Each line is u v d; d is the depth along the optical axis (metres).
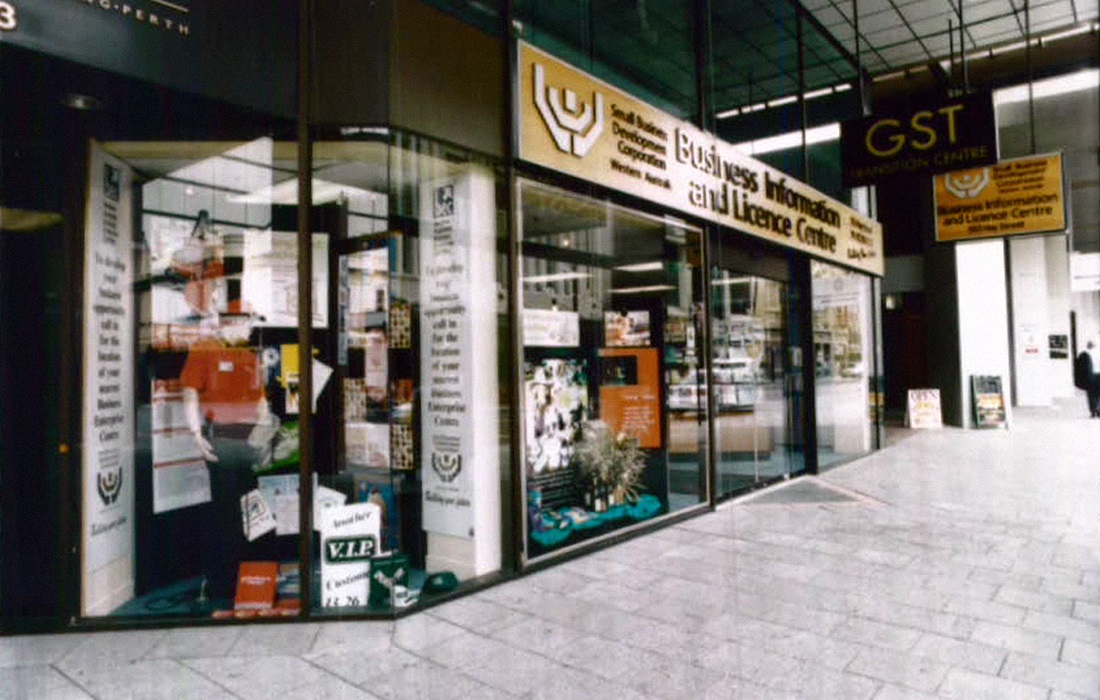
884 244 17.50
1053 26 10.24
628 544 5.79
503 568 5.03
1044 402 19.62
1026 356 19.80
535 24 5.68
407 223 5.05
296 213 4.75
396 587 4.29
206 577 4.68
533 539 5.27
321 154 4.61
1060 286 23.75
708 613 4.21
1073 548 5.52
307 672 3.47
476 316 5.11
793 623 4.02
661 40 7.15
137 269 4.72
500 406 5.14
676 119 6.72
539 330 5.53
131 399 4.68
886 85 12.30
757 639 3.81
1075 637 3.78
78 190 4.23
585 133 5.61
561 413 5.66
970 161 7.81
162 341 4.76
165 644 3.85
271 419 4.79
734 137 9.00
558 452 5.62
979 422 14.19
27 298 4.14
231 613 4.21
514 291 5.16
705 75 7.73
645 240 6.64
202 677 3.42
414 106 4.46
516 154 5.06
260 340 4.80
